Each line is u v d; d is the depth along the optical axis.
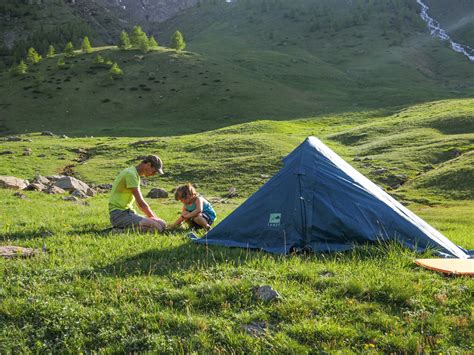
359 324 6.11
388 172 43.19
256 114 112.62
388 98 123.62
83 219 14.94
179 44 167.50
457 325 6.09
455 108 80.12
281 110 115.44
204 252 9.29
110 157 56.50
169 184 42.06
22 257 8.85
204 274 7.71
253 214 10.19
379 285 7.16
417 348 5.58
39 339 5.86
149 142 64.12
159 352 5.54
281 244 9.69
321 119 96.56
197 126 105.62
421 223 10.34
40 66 150.88
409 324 6.12
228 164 47.41
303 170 10.15
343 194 10.02
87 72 143.00
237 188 40.06
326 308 6.57
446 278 7.75
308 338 5.80
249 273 7.77
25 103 122.25
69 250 9.37
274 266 8.22
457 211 29.22
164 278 7.60
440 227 21.25
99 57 146.88
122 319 6.20
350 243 9.64
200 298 6.81
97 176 45.16
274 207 10.07
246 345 5.63
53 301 6.62
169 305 6.64
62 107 120.25
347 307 6.56
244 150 54.59
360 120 93.56
